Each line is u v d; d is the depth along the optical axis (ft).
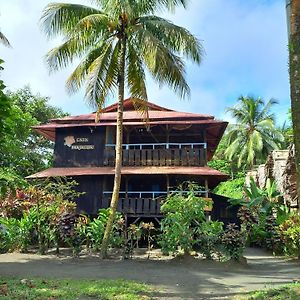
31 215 53.78
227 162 156.97
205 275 36.50
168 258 49.16
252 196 72.74
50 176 60.95
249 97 132.16
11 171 34.91
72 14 50.19
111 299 24.27
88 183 67.56
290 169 64.59
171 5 50.08
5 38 58.65
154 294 26.73
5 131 28.35
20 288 26.73
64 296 24.53
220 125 67.77
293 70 18.21
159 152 67.67
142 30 47.47
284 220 58.18
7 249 54.70
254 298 23.25
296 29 18.10
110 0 47.14
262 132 127.44
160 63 47.06
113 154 68.59
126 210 64.64
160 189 70.74
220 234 45.68
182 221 46.55
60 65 51.62
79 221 54.44
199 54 49.52
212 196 73.36
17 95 102.01
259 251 61.62
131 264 43.78
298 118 18.01
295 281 31.63
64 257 49.42
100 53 51.67
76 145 70.23
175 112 73.61
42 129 71.26
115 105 77.87
